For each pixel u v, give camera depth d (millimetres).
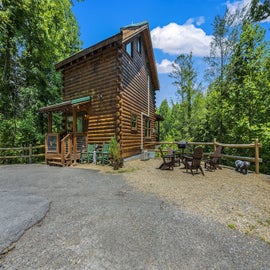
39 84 12430
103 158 7668
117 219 2793
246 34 11836
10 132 10703
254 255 2023
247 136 10023
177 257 1954
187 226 2619
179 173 6242
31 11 9914
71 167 7344
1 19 8633
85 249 2061
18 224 2510
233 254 2029
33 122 11539
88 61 9039
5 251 1978
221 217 2936
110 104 8117
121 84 7902
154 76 13875
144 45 11805
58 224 2615
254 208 3332
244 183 5059
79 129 9344
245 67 12062
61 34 14359
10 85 11109
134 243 2188
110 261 1874
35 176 5738
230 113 11133
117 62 7945
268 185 4895
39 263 1834
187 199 3723
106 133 8203
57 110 8258
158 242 2217
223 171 6707
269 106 9250
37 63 12398
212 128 13562
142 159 9359
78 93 9414
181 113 19859
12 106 11000
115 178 5469
